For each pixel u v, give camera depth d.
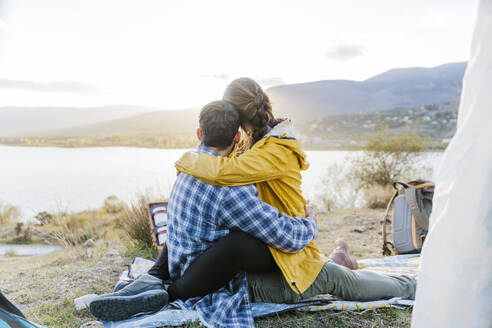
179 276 1.98
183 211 1.80
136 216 4.25
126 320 1.84
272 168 1.76
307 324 1.93
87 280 2.81
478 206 1.20
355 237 4.73
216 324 1.75
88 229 5.91
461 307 1.24
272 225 1.72
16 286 2.69
